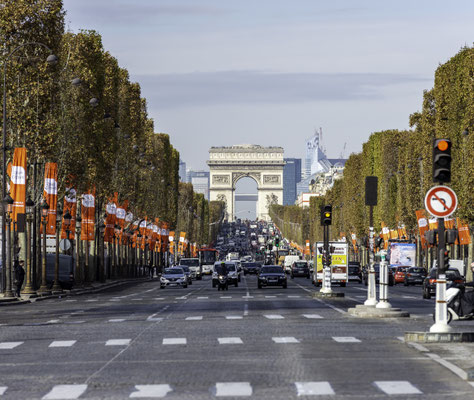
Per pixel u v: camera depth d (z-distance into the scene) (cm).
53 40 11175
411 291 12788
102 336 4831
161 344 4325
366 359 3616
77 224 14562
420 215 16325
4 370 3438
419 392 2745
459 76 13662
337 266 14662
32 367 3512
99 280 16512
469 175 12875
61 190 12438
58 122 11725
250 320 5966
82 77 13075
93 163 13362
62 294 11906
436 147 4312
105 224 15912
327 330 5072
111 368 3434
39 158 11531
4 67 10669
